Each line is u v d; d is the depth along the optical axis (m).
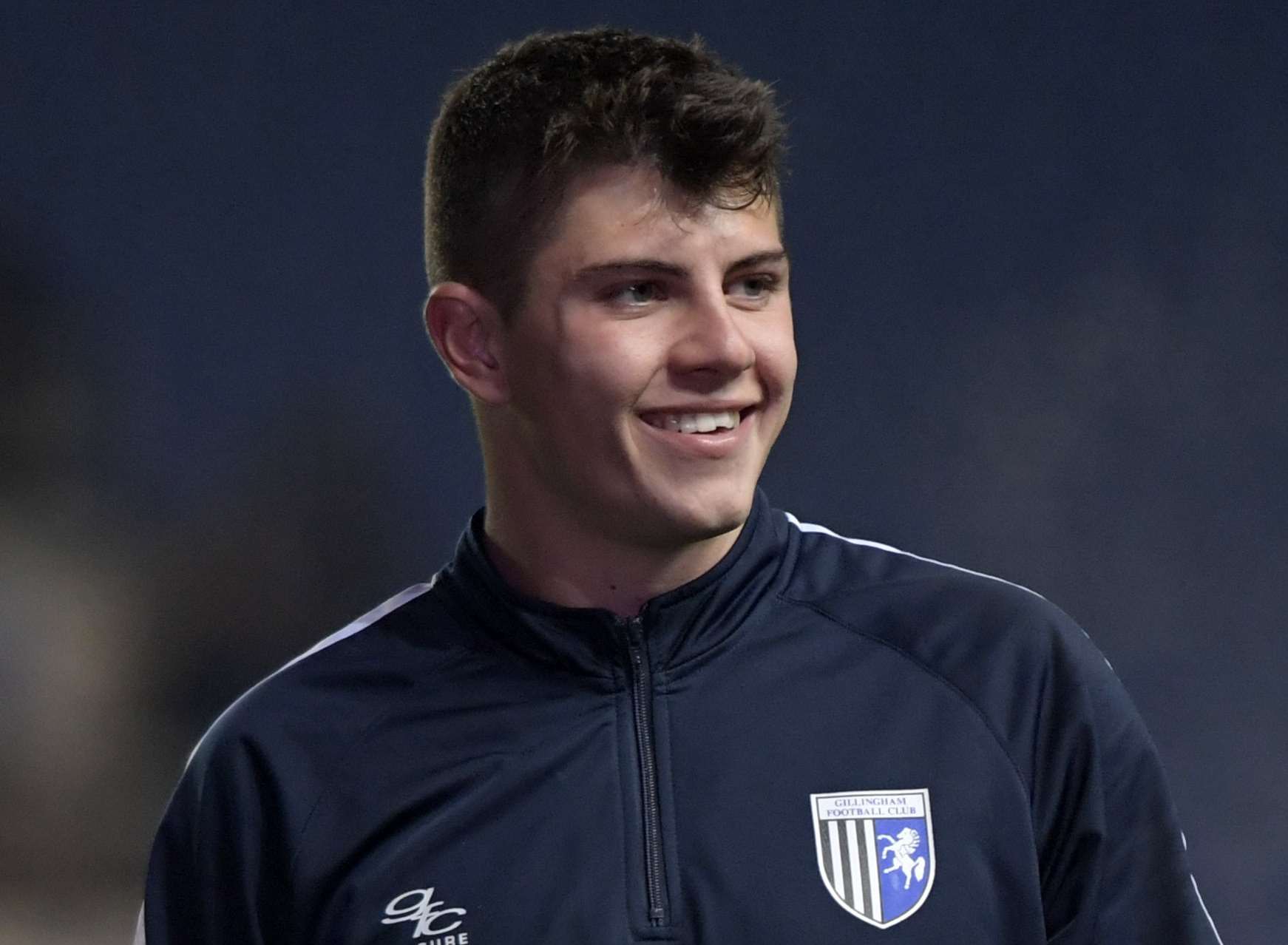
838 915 5.55
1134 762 5.86
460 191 5.84
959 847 5.63
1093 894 5.70
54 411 17.22
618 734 5.86
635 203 5.42
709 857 5.63
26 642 17.00
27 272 17.27
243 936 5.92
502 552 6.15
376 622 6.32
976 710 5.84
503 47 6.18
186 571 17.14
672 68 5.59
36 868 16.86
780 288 5.67
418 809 5.83
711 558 5.96
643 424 5.53
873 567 6.32
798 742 5.82
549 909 5.60
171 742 17.03
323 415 17.27
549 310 5.56
